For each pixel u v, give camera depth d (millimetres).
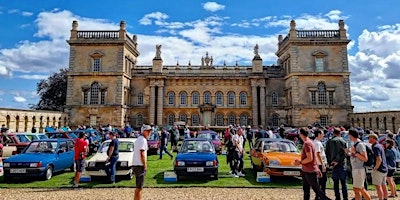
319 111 48031
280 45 59156
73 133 27109
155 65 54469
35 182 14578
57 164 16234
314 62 49000
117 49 49906
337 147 10758
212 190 12750
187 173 14703
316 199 10586
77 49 50125
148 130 10281
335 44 49094
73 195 11781
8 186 13555
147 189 12938
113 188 13188
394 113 34688
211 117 54594
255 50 55656
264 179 14766
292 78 48938
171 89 55594
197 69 55750
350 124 46938
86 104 49250
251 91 54844
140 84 55500
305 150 9555
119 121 48625
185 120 54969
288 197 11562
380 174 10555
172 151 27859
